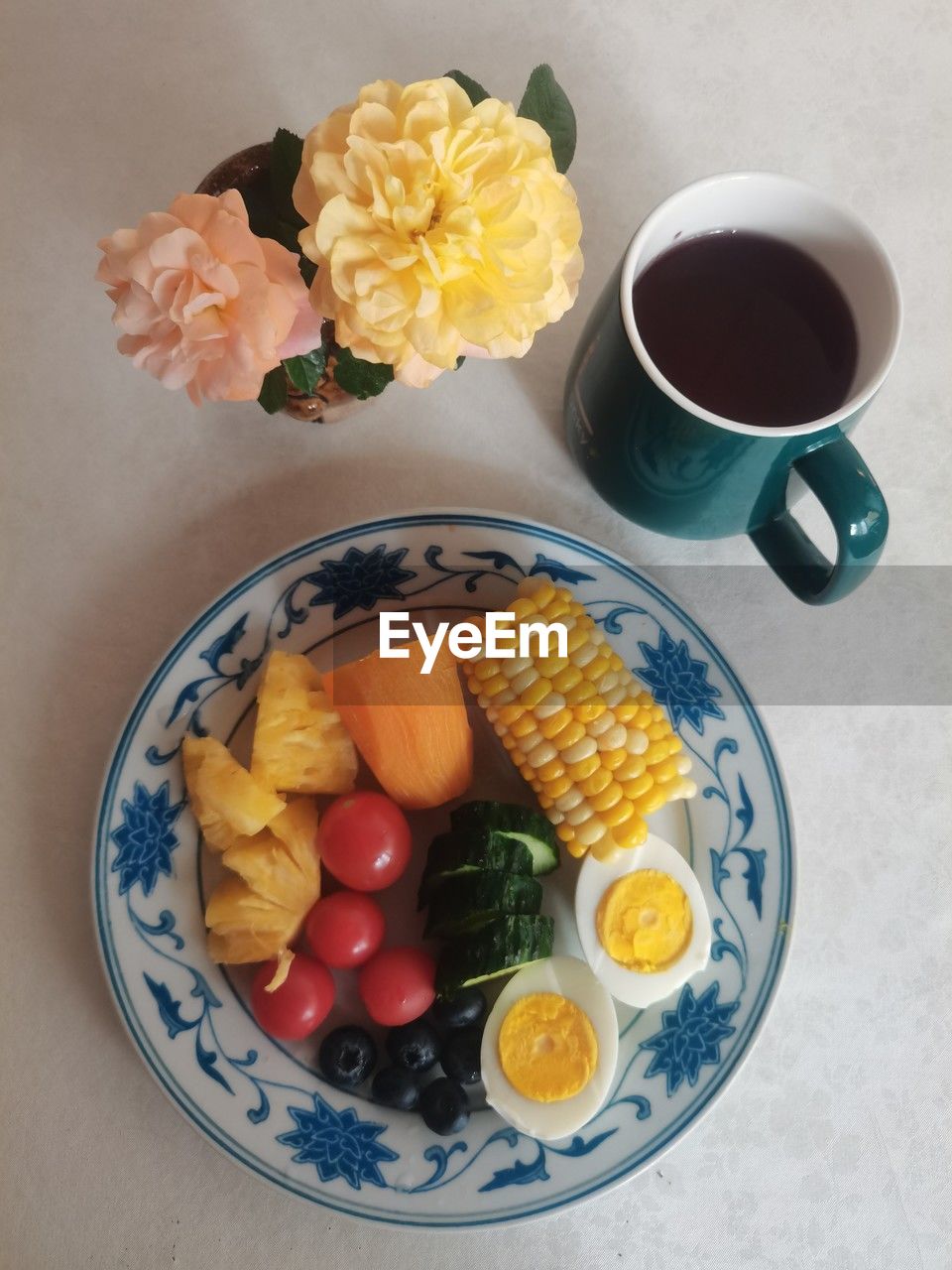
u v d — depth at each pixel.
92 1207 0.33
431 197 0.23
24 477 0.37
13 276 0.38
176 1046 0.32
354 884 0.34
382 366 0.28
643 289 0.32
